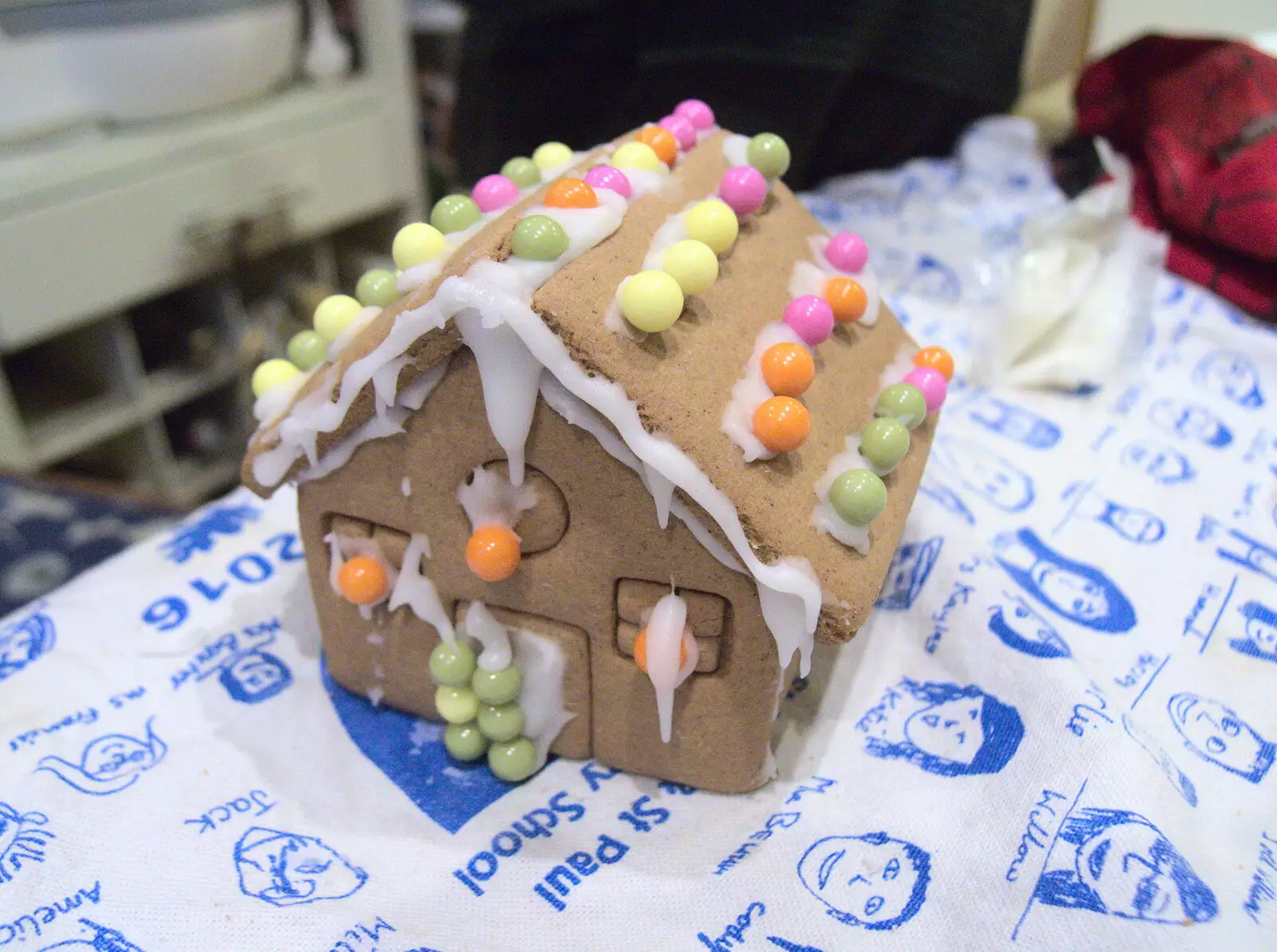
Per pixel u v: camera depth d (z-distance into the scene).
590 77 0.60
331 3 0.61
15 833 0.25
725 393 0.23
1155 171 0.48
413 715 0.29
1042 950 0.22
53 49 0.48
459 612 0.26
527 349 0.21
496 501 0.24
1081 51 0.67
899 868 0.24
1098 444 0.38
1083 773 0.24
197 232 0.52
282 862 0.24
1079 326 0.42
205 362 0.56
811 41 0.52
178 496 0.58
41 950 0.22
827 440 0.24
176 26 0.49
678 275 0.23
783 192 0.30
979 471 0.37
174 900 0.23
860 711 0.28
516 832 0.25
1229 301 0.45
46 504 0.49
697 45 0.54
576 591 0.25
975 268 0.46
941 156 0.61
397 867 0.24
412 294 0.24
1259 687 0.29
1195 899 0.22
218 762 0.27
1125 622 0.31
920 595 0.30
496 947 0.22
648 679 0.25
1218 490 0.36
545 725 0.27
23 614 0.31
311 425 0.24
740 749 0.25
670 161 0.28
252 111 0.55
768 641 0.24
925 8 0.54
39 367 0.56
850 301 0.27
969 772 0.26
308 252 0.61
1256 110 0.45
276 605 0.32
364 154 0.60
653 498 0.22
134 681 0.29
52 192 0.46
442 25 0.69
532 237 0.21
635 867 0.24
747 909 0.23
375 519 0.26
